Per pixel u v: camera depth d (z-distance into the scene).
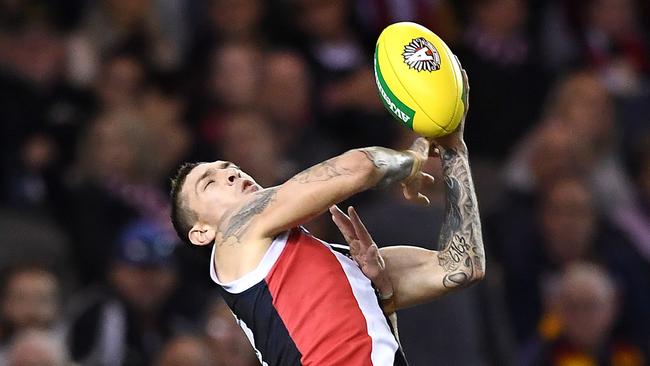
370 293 17.20
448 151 17.62
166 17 37.25
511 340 28.88
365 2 37.47
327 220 28.23
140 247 28.80
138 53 36.28
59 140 34.34
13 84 34.47
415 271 17.81
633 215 33.59
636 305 31.20
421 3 37.50
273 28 37.16
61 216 32.97
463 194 17.58
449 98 17.08
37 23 36.09
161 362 26.64
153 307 28.91
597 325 29.23
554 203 31.42
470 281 17.58
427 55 17.17
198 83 35.53
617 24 40.06
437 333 24.58
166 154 33.22
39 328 28.03
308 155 33.59
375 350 16.72
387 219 24.77
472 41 37.59
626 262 31.78
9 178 33.38
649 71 40.09
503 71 37.28
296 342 16.69
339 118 34.75
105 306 28.58
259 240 17.05
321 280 16.95
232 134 32.03
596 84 35.38
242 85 34.59
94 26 36.66
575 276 29.36
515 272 31.36
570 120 34.84
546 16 39.19
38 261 28.84
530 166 33.31
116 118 32.59
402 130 26.75
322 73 35.84
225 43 36.66
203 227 17.75
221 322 27.08
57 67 35.59
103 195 31.92
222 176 17.91
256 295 16.91
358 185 16.70
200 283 30.16
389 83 17.20
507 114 36.94
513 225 31.91
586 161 33.72
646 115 37.78
